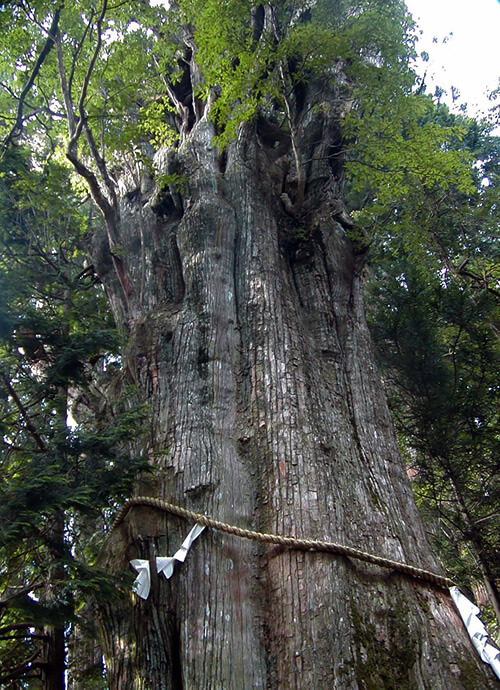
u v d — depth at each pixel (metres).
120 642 6.25
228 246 9.41
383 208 13.05
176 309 8.96
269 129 11.95
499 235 15.69
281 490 6.84
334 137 11.55
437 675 5.44
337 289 9.73
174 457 7.18
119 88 11.58
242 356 8.34
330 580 6.00
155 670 5.93
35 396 7.41
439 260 15.60
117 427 6.92
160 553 6.44
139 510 6.84
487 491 12.66
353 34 10.46
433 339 13.25
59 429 6.82
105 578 5.82
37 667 7.62
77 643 9.05
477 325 13.59
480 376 13.24
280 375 7.89
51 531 6.57
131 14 11.60
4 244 10.00
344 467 7.35
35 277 8.95
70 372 7.45
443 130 11.27
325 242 10.14
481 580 12.98
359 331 9.51
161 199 10.30
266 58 10.12
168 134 11.88
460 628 5.97
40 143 13.76
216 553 6.38
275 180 10.80
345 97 11.74
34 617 5.79
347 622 5.71
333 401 8.20
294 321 8.77
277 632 5.90
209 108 11.34
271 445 7.26
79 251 13.31
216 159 10.79
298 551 6.29
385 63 11.45
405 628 5.77
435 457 12.65
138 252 10.30
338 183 11.57
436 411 12.54
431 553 7.02
